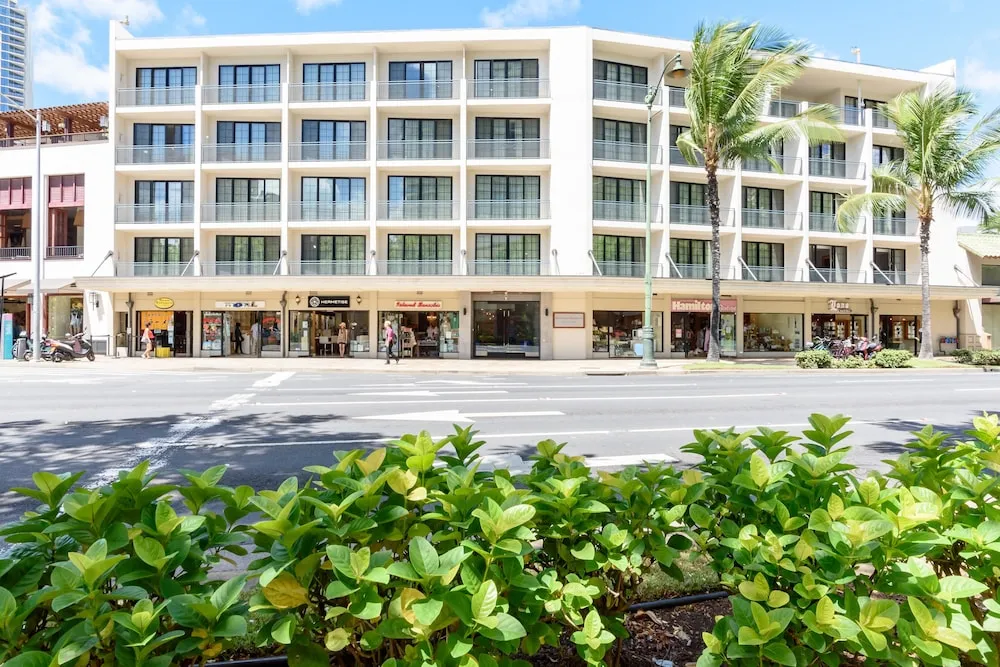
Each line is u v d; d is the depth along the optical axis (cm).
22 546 162
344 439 773
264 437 786
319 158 2742
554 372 2002
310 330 2825
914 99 2227
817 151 3120
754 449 236
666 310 2864
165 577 154
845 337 3184
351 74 2823
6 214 2947
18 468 615
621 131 2827
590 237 2638
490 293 2766
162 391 1354
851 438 782
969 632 149
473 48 2762
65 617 151
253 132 2808
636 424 896
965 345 3266
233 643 153
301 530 143
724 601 261
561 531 184
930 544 155
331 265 2772
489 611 134
